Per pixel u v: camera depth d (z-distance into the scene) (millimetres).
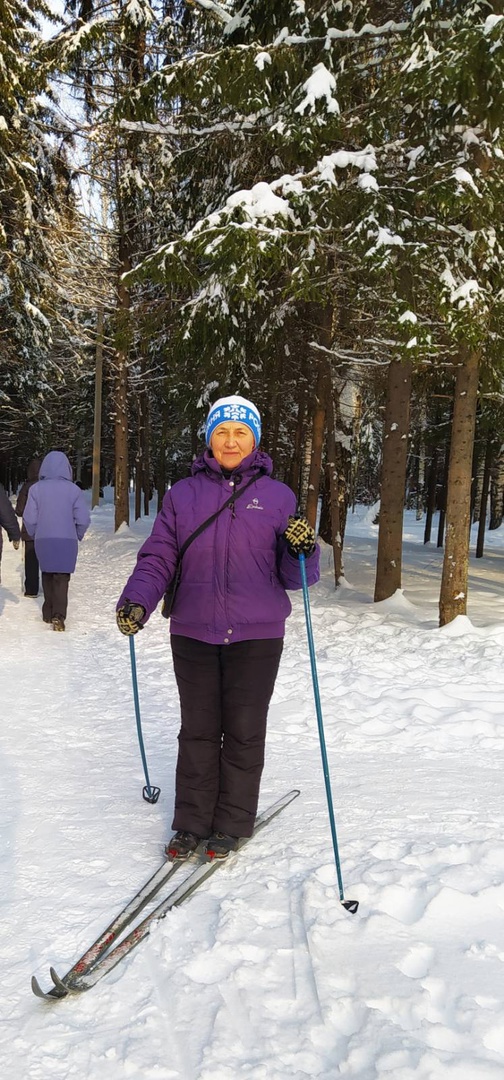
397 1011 1820
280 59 6754
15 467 35781
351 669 5719
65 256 15656
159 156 10266
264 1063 1650
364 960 2027
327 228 6730
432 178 6512
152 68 12609
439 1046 1697
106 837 2826
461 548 7336
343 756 3861
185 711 2664
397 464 8961
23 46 12172
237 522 2586
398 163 7168
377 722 4426
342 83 7137
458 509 7316
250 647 2604
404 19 7719
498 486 23000
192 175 9352
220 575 2574
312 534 2525
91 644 6688
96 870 2562
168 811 3090
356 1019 1797
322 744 2512
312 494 11812
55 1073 1640
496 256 6508
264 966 1992
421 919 2238
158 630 7406
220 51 6648
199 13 8430
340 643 6680
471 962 2027
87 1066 1663
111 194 14406
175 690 5180
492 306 6508
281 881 2469
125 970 1997
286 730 4328
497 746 4055
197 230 6512
